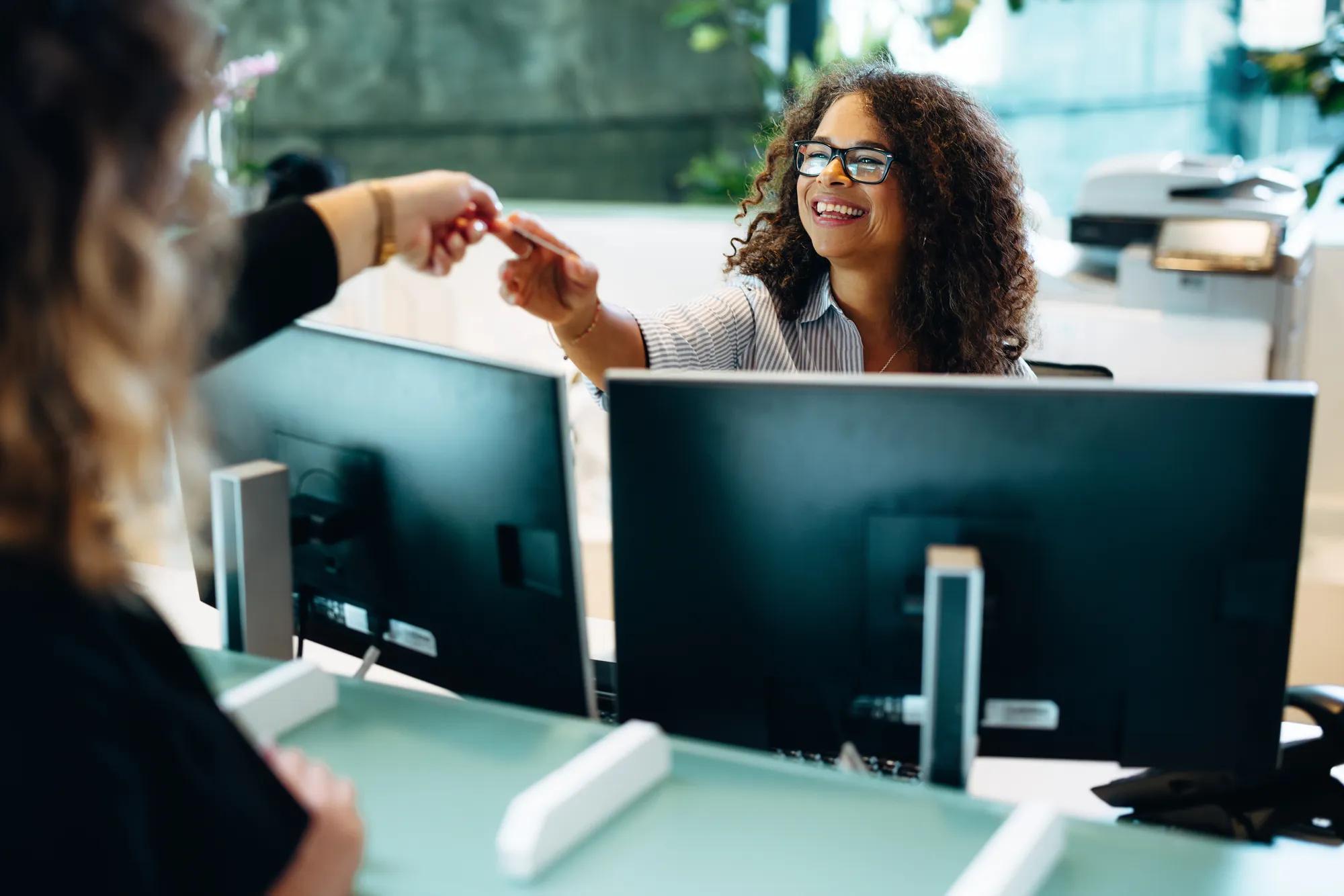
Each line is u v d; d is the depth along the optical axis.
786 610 1.07
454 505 1.17
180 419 0.70
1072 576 1.03
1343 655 2.80
